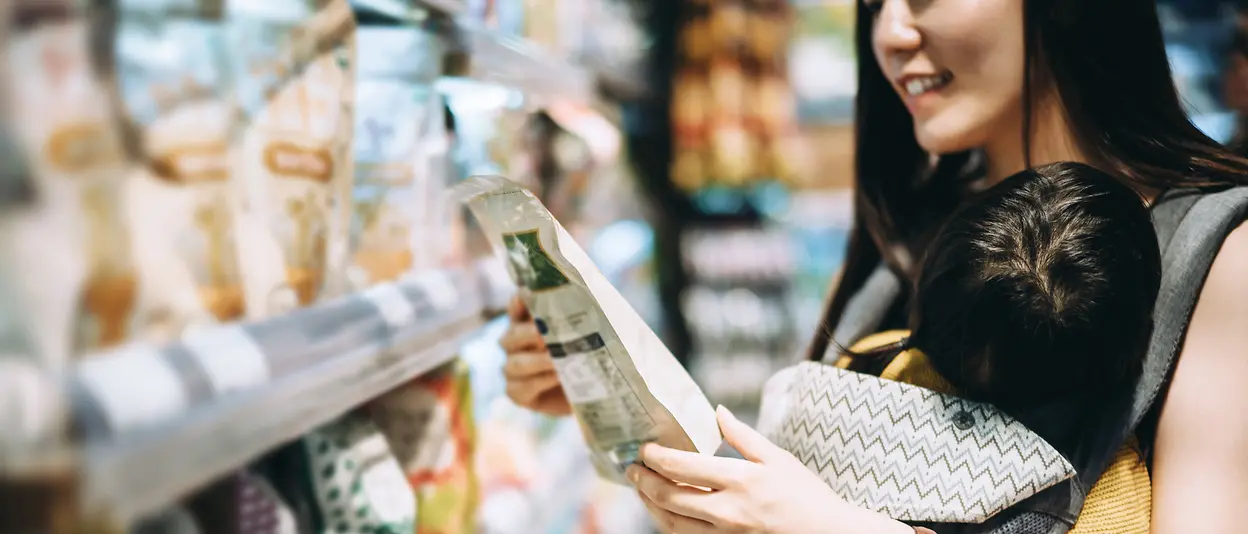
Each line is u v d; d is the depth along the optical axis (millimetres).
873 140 1345
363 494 827
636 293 2725
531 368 1189
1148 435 960
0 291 435
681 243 3232
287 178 680
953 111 1129
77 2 491
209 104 594
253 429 583
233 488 679
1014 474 876
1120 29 1050
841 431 944
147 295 532
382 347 786
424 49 1015
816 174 3715
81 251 484
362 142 926
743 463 870
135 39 535
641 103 3070
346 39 761
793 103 3281
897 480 908
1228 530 867
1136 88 1057
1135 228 868
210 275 588
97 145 500
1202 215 948
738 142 2984
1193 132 1056
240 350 579
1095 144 1070
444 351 950
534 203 808
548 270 858
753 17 3088
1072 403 917
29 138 454
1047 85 1107
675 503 896
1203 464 894
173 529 598
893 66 1158
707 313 3172
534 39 1731
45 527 424
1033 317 832
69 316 473
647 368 864
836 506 866
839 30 3695
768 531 855
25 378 432
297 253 693
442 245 1093
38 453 422
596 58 2270
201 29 591
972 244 878
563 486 1738
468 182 844
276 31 670
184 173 567
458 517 1035
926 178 1356
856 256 1373
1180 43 2748
